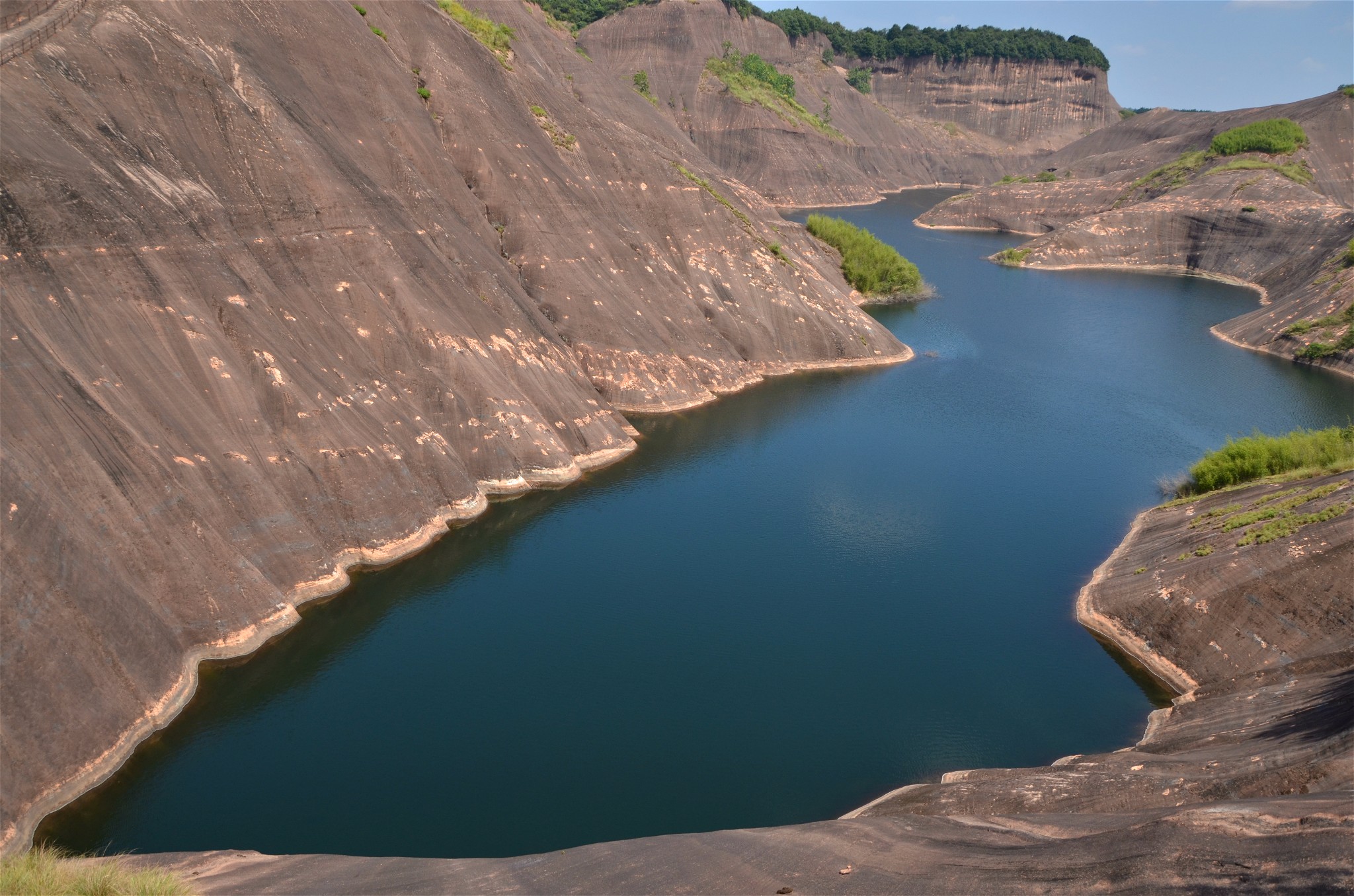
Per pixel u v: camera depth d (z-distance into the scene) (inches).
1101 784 983.0
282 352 1667.1
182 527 1338.6
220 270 1662.2
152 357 1469.0
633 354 2534.5
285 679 1306.6
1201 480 2022.6
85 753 1070.4
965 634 1509.6
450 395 1927.9
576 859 860.0
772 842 864.9
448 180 2421.3
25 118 1496.1
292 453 1578.5
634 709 1277.1
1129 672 1428.4
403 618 1481.3
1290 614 1339.8
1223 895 588.1
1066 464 2278.5
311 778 1115.3
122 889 660.7
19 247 1376.7
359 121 2255.2
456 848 1012.5
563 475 2021.4
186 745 1159.0
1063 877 669.3
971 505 2015.3
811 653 1430.9
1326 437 1894.7
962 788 1050.1
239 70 1953.7
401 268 2023.9
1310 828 619.5
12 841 956.6
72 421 1277.1
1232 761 978.7
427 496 1761.8
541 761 1167.0
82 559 1174.3
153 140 1690.5
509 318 2240.4
